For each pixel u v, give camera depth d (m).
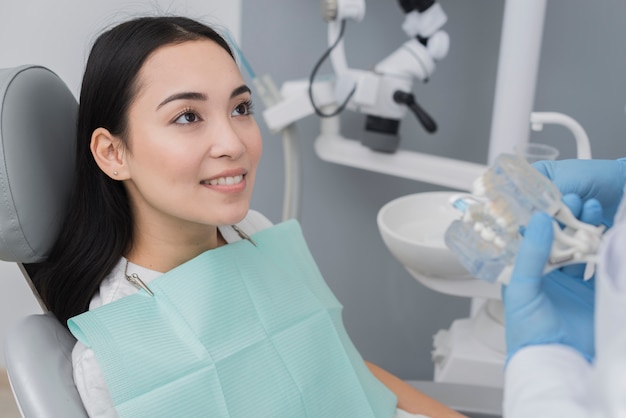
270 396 0.82
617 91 1.53
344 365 0.91
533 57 1.21
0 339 1.68
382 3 1.52
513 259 0.59
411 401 1.01
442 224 1.19
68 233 0.87
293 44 1.55
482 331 1.28
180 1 1.52
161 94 0.78
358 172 1.66
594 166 0.72
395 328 1.82
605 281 0.44
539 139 1.59
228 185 0.81
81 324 0.75
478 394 1.25
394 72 1.25
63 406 0.73
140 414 0.73
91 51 0.84
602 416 0.45
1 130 0.80
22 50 1.54
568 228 0.60
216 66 0.80
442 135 1.62
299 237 1.03
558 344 0.56
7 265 0.95
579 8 1.49
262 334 0.85
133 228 0.88
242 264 0.89
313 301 0.92
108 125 0.82
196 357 0.78
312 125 1.61
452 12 1.52
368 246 1.73
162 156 0.79
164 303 0.81
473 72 1.56
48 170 0.85
